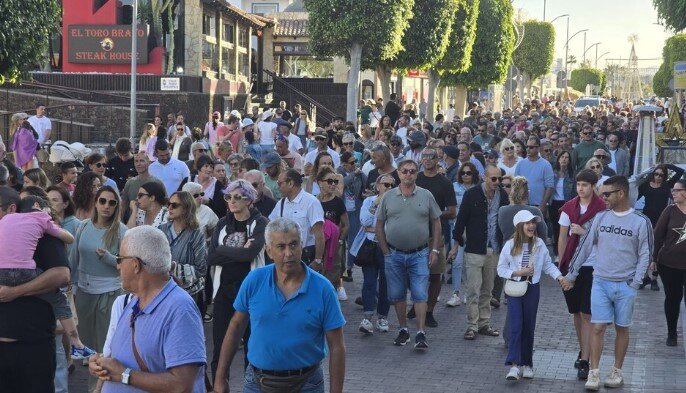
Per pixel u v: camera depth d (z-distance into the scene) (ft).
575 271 43.34
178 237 40.45
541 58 380.78
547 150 84.48
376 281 53.21
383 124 103.96
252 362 27.81
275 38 214.69
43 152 89.30
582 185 45.78
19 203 33.63
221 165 55.31
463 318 57.00
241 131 102.37
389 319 56.65
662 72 362.12
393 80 272.72
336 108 205.87
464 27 206.69
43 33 81.30
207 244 47.73
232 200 39.70
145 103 149.48
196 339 23.29
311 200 46.44
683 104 175.52
